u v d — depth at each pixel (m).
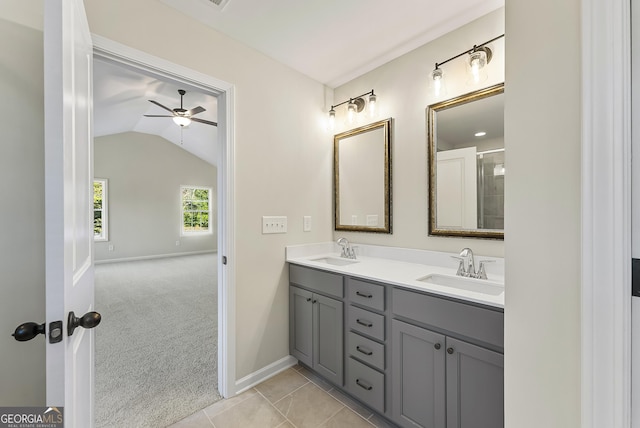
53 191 0.67
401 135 1.98
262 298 1.91
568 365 0.70
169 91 3.71
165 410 1.58
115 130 6.06
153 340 2.44
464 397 1.17
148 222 6.99
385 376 1.45
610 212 0.63
